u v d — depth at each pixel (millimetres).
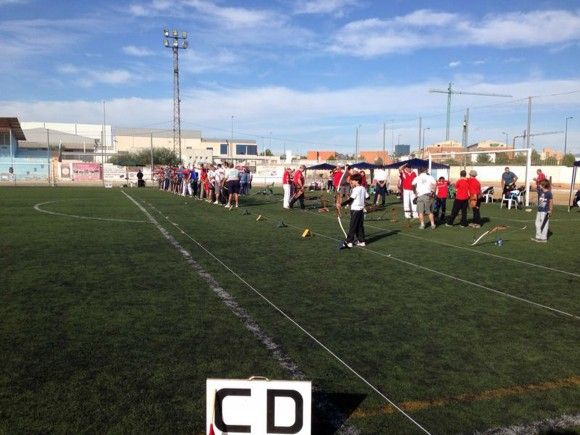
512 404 3975
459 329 5750
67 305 6477
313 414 3762
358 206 11266
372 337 5441
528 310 6547
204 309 6371
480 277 8453
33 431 3467
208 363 4660
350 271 8805
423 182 15000
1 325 5672
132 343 5148
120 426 3541
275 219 17531
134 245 11328
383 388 4211
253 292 7266
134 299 6809
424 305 6715
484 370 4613
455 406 3926
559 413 3844
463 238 13125
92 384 4199
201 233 13539
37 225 15070
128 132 106562
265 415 3084
